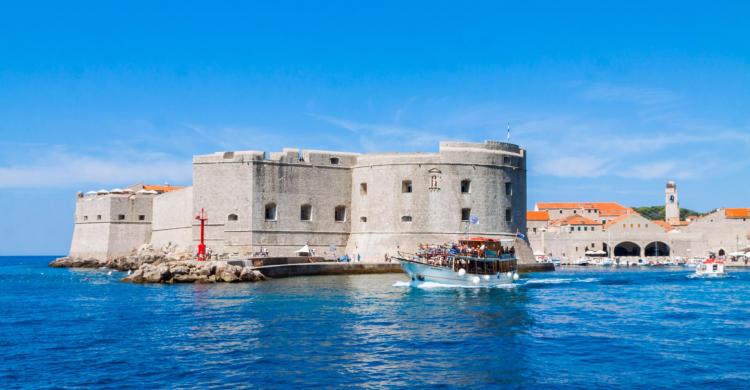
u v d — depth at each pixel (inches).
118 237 3969.0
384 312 1619.1
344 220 3348.9
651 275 3329.2
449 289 2214.6
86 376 1000.9
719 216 5452.8
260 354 1136.2
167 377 992.2
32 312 1672.0
